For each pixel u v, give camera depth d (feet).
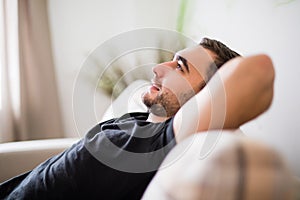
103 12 6.14
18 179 2.86
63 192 2.32
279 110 3.03
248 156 1.27
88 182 2.26
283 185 1.21
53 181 2.37
